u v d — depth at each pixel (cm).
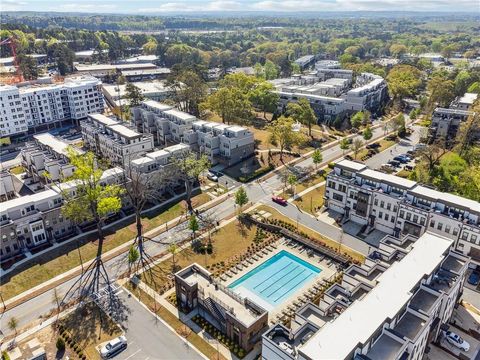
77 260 9344
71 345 7006
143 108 17450
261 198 12206
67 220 10356
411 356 5856
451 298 7188
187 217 11206
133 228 10694
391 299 6288
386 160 15075
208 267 9150
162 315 7750
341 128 18788
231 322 7000
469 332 7294
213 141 14338
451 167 12756
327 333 5569
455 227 8994
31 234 9725
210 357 6838
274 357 5922
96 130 15025
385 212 10256
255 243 10081
